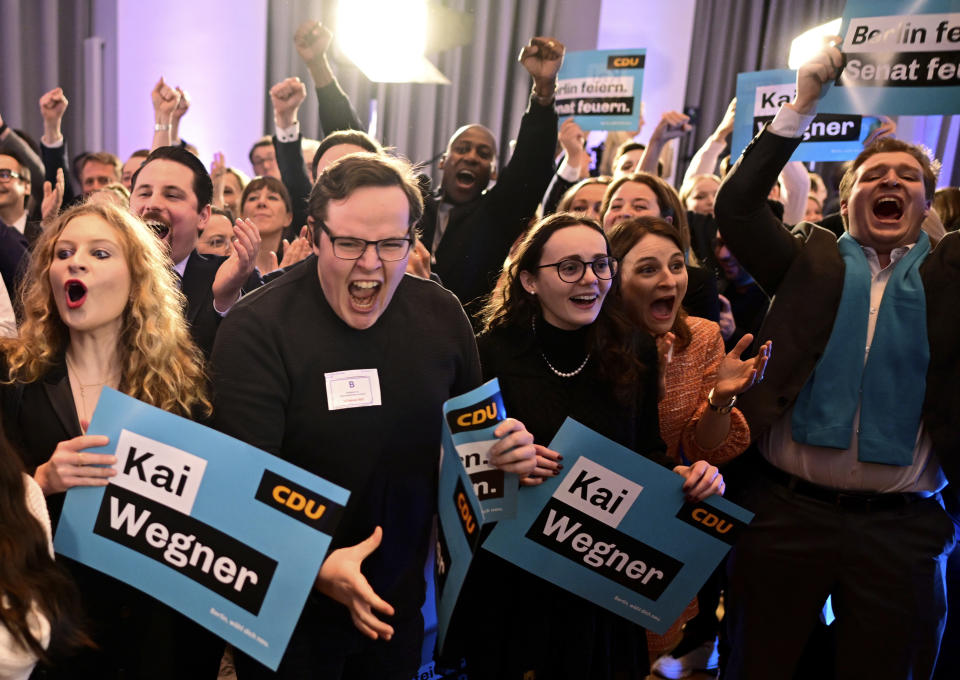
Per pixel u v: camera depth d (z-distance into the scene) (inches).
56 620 42.9
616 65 145.3
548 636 59.8
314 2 200.5
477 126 113.5
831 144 108.5
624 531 57.1
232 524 45.9
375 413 50.0
